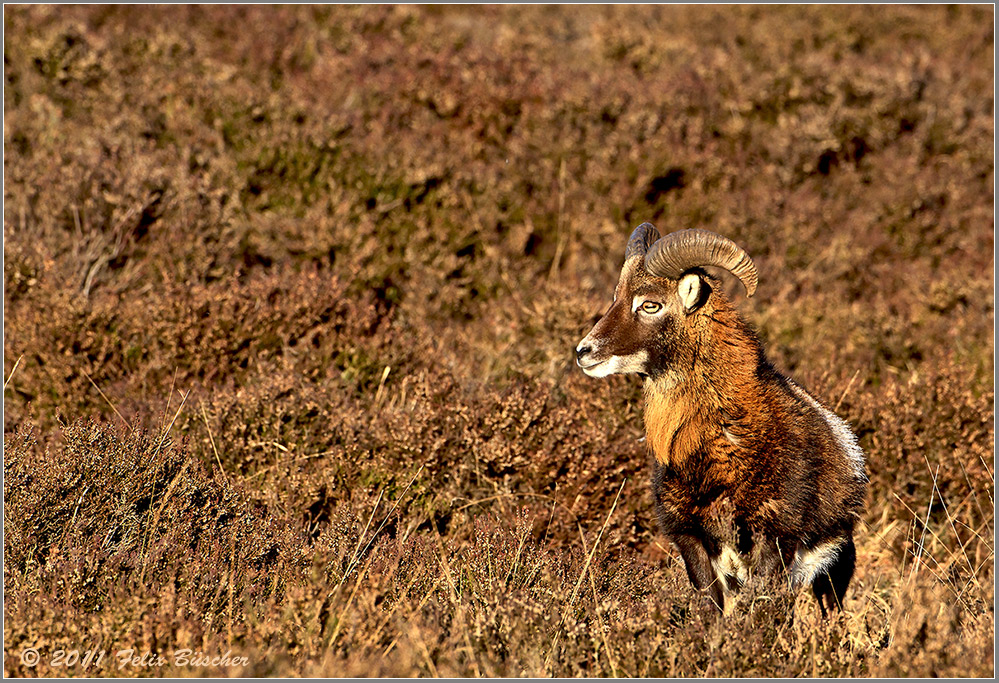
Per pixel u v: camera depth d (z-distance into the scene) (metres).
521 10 63.62
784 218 39.16
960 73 54.44
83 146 36.16
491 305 33.56
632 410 26.41
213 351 26.84
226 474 22.69
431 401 24.77
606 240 37.09
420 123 42.16
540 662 15.59
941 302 36.31
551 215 37.91
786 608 17.72
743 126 43.62
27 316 26.83
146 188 32.12
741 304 34.81
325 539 19.44
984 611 19.16
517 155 40.00
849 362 32.12
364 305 29.91
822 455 19.52
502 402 24.56
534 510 22.98
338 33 52.75
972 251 40.03
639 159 39.44
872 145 44.72
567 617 17.14
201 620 15.91
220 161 35.12
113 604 15.45
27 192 32.38
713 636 16.28
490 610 16.77
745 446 19.30
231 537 18.55
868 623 19.69
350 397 26.73
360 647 15.44
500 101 43.16
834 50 59.06
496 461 23.52
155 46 45.19
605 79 46.66
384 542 20.22
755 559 18.88
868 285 38.47
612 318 20.50
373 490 23.05
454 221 35.62
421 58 47.50
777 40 58.88
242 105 37.94
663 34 57.75
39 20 43.94
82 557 16.67
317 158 35.78
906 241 40.47
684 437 19.95
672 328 20.06
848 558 20.58
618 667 16.03
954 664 15.80
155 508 19.14
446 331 31.25
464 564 19.81
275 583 17.38
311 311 28.52
